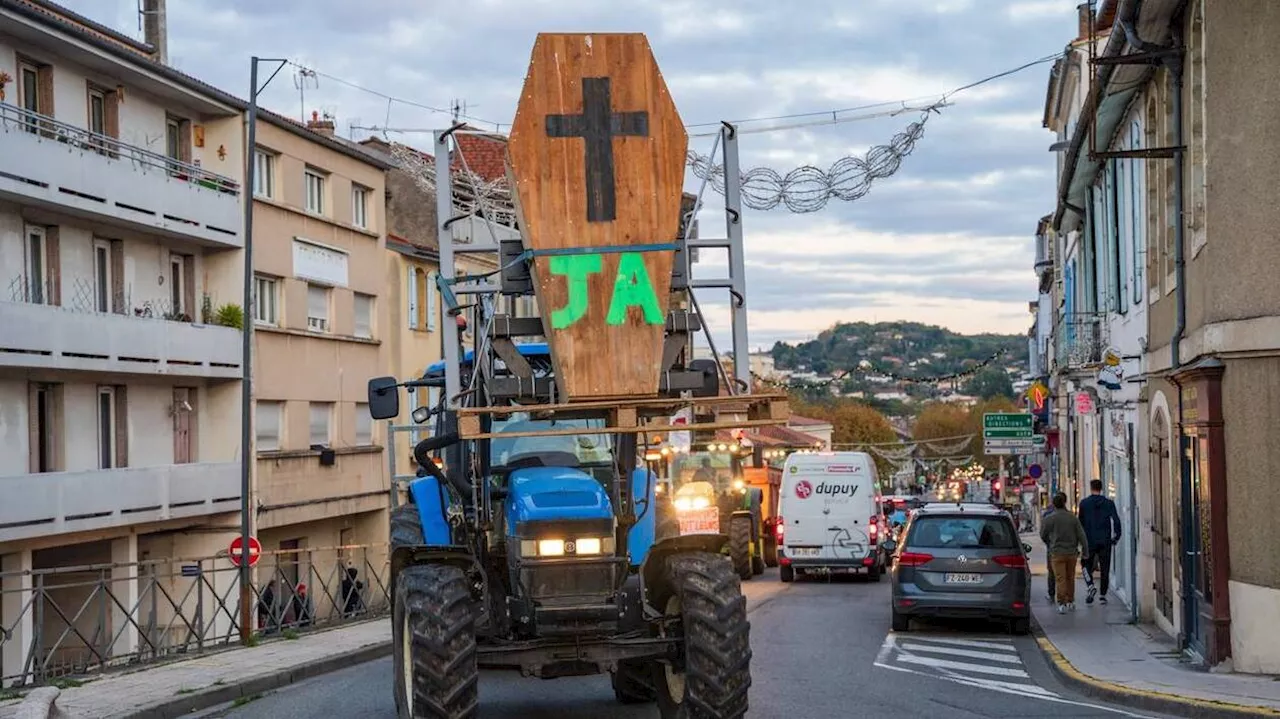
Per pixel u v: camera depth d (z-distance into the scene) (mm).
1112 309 26375
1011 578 20359
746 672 10773
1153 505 20797
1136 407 21984
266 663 18812
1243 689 13609
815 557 33281
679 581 10953
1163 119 19578
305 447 38219
